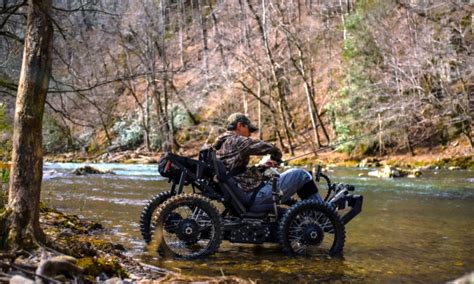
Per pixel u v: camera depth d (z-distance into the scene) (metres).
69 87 6.17
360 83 21.00
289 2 31.27
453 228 5.74
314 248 4.71
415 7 18.72
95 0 5.98
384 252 4.54
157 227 4.32
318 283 3.56
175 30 38.09
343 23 24.89
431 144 19.47
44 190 9.63
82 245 3.99
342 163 19.11
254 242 4.55
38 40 3.67
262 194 4.65
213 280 3.30
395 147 19.97
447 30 18.11
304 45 28.50
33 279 2.92
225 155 4.69
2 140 5.57
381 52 20.42
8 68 5.75
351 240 5.08
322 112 26.50
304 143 25.14
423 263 4.14
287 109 26.05
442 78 18.34
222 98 30.45
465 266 4.03
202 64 32.09
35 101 3.68
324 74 28.22
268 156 4.83
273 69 25.19
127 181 11.83
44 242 3.71
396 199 8.58
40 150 3.73
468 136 18.44
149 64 27.09
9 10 5.23
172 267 4.00
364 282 3.58
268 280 3.64
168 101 31.27
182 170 4.63
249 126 4.92
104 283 3.14
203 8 37.16
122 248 4.54
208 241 4.57
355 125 20.80
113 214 6.60
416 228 5.73
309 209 4.51
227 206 4.70
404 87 19.72
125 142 29.44
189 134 29.41
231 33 31.20
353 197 4.77
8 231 3.59
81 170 14.23
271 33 30.06
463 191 9.83
